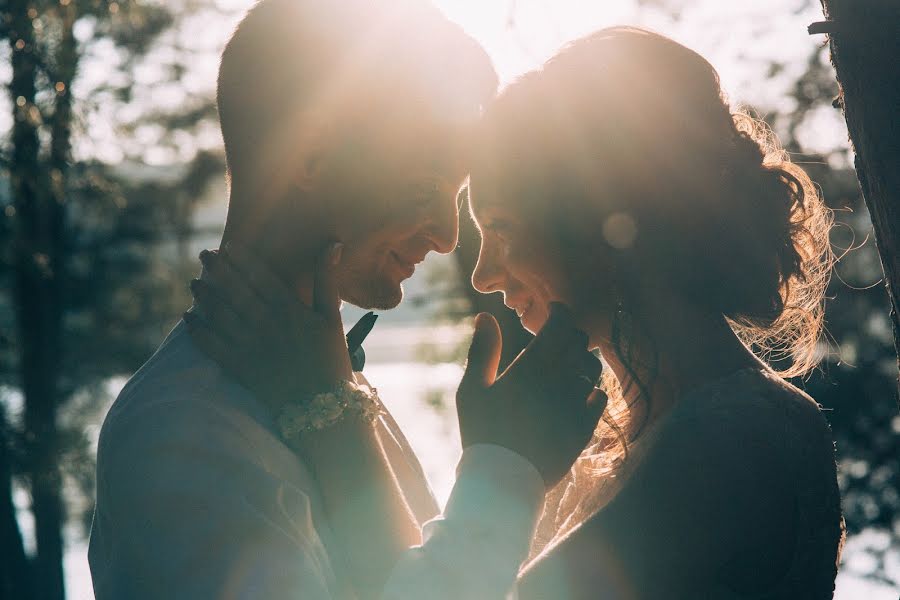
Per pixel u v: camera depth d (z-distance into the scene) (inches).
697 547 68.0
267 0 86.0
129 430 73.5
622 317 74.9
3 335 461.7
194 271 554.9
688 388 73.5
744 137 78.0
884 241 73.9
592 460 82.8
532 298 80.6
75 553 561.3
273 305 78.2
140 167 530.0
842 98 76.4
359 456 76.5
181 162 539.8
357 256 84.5
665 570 68.6
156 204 537.3
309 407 76.0
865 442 486.3
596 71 76.0
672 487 68.7
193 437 72.3
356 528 75.7
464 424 73.8
